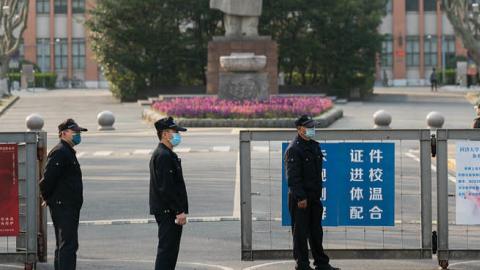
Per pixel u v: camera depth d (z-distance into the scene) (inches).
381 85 5024.6
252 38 2770.7
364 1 3479.3
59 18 5093.5
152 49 3366.1
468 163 623.2
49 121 2342.5
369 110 2657.5
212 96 2645.2
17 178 629.6
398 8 5078.7
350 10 3393.2
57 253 585.9
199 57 3410.4
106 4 3348.9
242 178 637.9
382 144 622.8
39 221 650.8
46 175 581.3
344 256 642.8
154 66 3373.5
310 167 598.2
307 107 2064.5
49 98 3516.2
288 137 627.2
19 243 642.8
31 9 5059.1
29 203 634.8
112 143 1691.7
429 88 4436.5
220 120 1985.7
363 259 654.5
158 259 564.7
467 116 2352.4
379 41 3489.2
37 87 4817.9
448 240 667.4
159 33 3366.1
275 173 1102.4
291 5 3366.1
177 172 563.8
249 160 635.5
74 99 3440.0
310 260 645.3
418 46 5108.3
